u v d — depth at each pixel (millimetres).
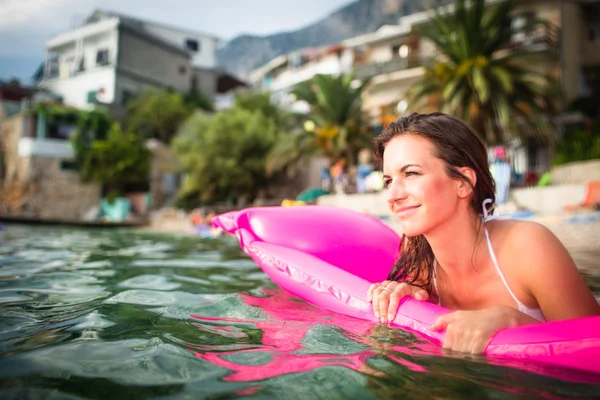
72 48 30906
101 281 2686
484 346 1276
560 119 14914
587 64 18438
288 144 18359
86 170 22797
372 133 18359
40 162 22594
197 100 32344
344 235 2281
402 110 18031
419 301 1636
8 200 21844
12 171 23250
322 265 2041
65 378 1057
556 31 17109
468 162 1472
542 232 1463
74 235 8938
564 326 1229
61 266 3453
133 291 2311
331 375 1096
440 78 12688
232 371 1120
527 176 12906
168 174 26422
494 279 1543
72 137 23188
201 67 36438
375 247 2266
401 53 22312
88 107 26594
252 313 1835
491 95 12070
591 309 1403
